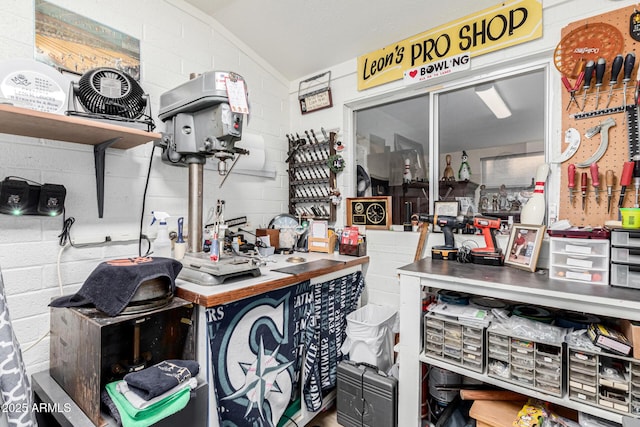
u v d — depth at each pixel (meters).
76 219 1.50
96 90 1.27
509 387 1.24
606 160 1.49
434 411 1.60
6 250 1.31
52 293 1.43
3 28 1.30
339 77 2.50
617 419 1.03
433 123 2.15
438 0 1.82
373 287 2.25
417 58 2.09
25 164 1.36
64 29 1.47
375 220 2.29
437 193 2.15
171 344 1.36
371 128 2.50
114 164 1.64
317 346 1.73
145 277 1.10
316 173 2.59
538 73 1.79
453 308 1.47
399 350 1.49
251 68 2.43
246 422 1.33
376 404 1.58
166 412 1.02
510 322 1.32
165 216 1.70
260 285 1.35
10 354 0.79
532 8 1.68
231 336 1.28
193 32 2.02
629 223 1.18
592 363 1.10
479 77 1.95
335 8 1.98
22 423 0.80
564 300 1.11
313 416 1.73
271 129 2.61
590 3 1.54
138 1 1.74
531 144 1.81
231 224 2.22
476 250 1.65
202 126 1.51
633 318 1.00
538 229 1.48
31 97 1.14
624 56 1.45
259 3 1.99
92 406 1.03
